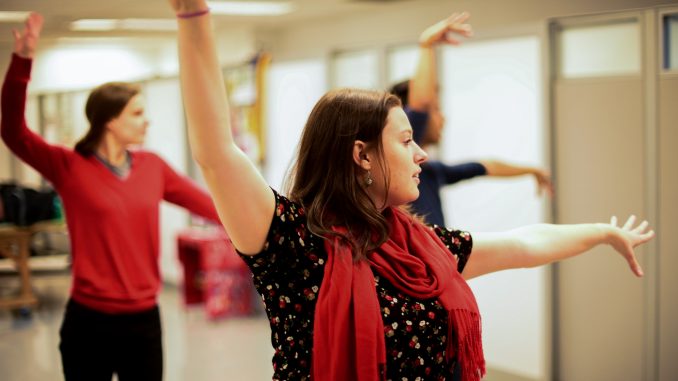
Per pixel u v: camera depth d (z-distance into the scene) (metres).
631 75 2.91
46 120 2.81
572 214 3.22
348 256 1.34
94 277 2.46
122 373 2.57
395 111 1.41
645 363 2.67
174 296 6.70
